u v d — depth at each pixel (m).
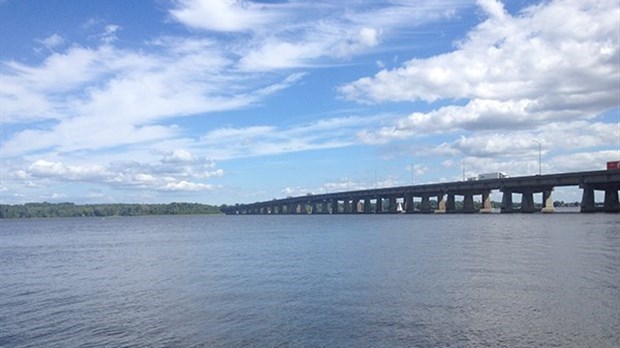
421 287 35.00
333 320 26.58
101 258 68.06
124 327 26.94
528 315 26.09
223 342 23.50
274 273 45.03
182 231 145.75
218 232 131.75
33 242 114.00
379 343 22.44
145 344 23.69
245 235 111.19
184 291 37.44
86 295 37.59
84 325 27.69
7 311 32.22
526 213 180.62
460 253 55.50
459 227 108.38
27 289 41.53
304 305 30.45
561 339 22.06
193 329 25.95
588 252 51.69
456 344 21.94
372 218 196.62
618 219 118.25
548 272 39.38
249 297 33.78
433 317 26.42
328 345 22.47
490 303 29.12
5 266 60.78
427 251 58.88
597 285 33.28
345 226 134.50
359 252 60.75
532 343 21.67
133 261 62.06
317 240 85.62
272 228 144.50
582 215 145.75
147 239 110.62
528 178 170.88
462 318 26.02
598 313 26.00
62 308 32.75
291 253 63.69
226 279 42.62
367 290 34.56
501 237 76.50
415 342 22.41
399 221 154.25
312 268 47.38
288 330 25.02
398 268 44.75
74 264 61.03
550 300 29.30
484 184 189.50
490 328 24.03
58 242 110.75
